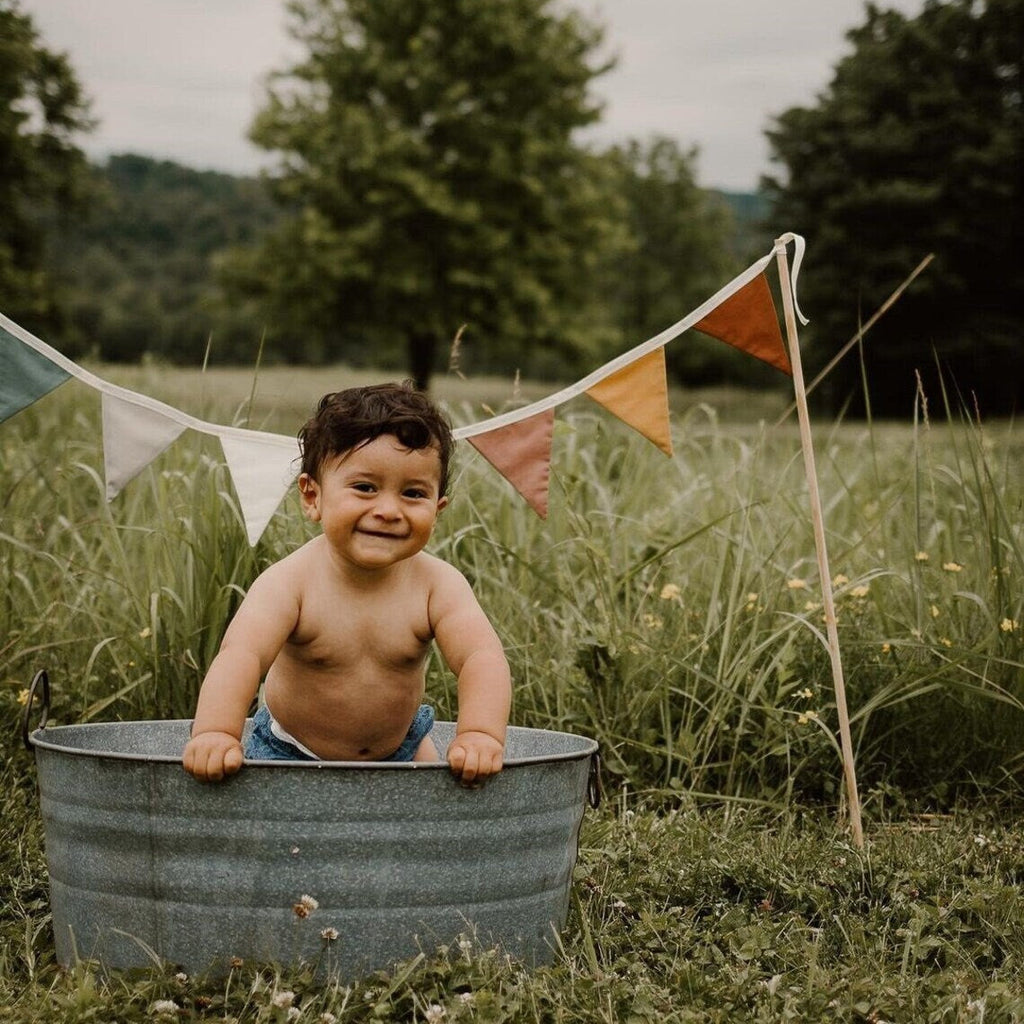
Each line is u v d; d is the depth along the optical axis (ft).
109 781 7.54
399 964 7.51
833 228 121.70
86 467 15.40
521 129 92.02
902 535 17.12
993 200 122.42
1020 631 13.66
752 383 152.66
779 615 14.57
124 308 199.62
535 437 10.91
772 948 8.57
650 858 10.36
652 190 166.20
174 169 305.32
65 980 7.73
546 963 8.29
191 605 13.65
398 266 89.66
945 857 10.49
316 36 97.71
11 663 13.74
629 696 13.64
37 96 89.51
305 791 7.34
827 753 13.30
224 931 7.50
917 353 120.57
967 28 130.31
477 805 7.63
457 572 8.95
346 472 8.24
